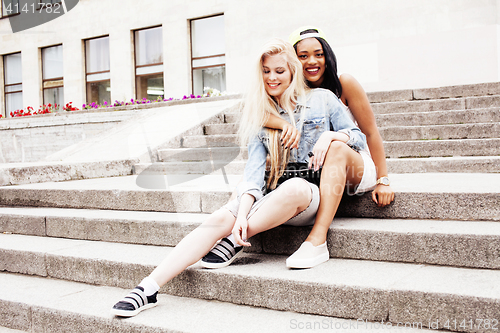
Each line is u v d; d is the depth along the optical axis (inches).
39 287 88.7
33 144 333.7
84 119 311.3
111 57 519.8
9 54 602.2
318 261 74.4
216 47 466.6
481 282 61.2
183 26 473.7
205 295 76.4
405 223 81.4
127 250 94.2
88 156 248.7
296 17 393.7
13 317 81.3
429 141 154.3
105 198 122.6
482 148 146.5
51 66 577.0
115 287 86.0
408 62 337.7
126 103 380.2
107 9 522.9
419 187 92.3
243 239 73.2
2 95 603.2
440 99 201.0
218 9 446.6
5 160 346.9
